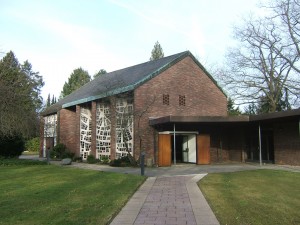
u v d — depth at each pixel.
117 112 23.89
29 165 22.84
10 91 23.19
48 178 14.88
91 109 29.62
